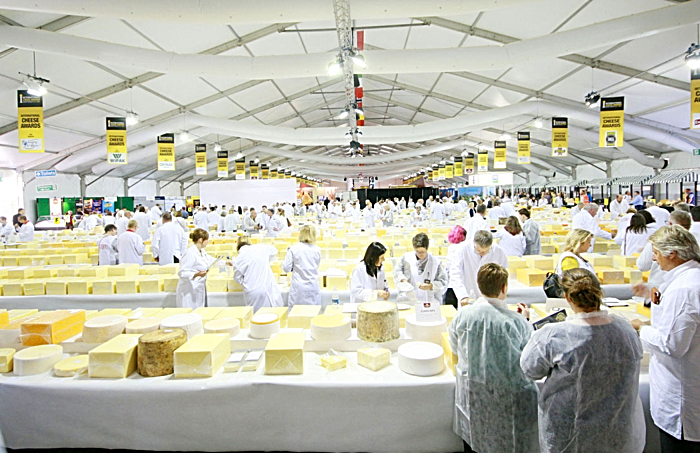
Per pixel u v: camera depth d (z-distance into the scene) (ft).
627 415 4.74
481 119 49.67
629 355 4.74
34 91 26.78
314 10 17.54
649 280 9.32
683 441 5.54
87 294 14.96
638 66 33.14
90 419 6.82
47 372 7.28
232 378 6.88
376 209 55.77
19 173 51.55
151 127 45.09
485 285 5.95
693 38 27.40
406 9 17.83
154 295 14.93
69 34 25.98
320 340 7.95
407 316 8.39
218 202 66.90
